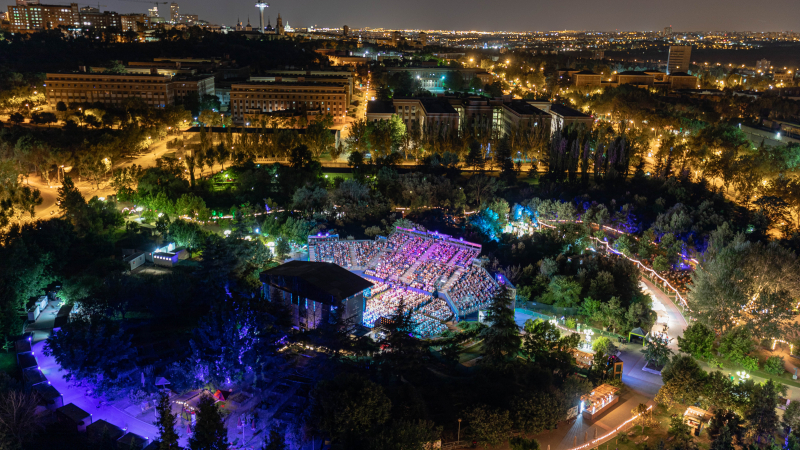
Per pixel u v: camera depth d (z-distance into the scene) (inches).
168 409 3292.3
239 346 4493.1
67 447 3722.9
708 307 5447.8
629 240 7322.8
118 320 5280.5
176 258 6771.7
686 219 7440.9
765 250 5866.1
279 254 6889.8
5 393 3949.3
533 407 3858.3
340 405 3609.7
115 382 4224.9
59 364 4648.1
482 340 5300.2
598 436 3986.2
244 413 4084.6
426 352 4874.5
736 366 4975.4
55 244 6289.4
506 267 6692.9
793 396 4544.8
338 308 5191.9
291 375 4527.6
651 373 4891.7
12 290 5093.5
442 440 3811.5
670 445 3865.7
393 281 6574.8
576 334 5098.4
